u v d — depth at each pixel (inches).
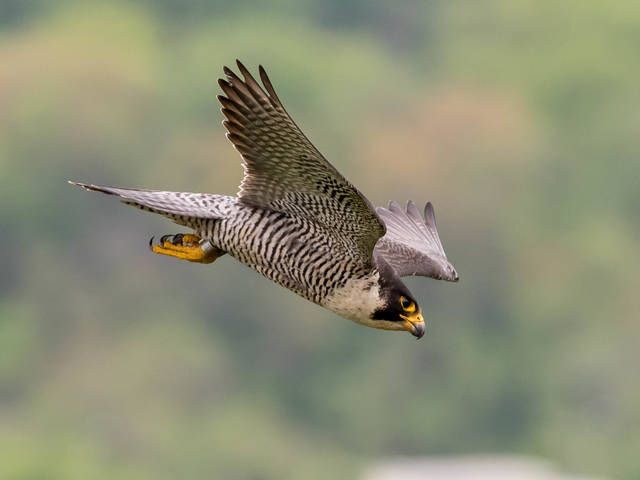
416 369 1509.6
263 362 1491.1
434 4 2306.8
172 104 1802.4
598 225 1815.9
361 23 2244.1
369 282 342.0
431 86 2063.2
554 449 1466.5
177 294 1547.7
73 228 1642.5
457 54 2181.3
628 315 1667.1
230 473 1322.6
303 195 326.0
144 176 1704.0
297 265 336.5
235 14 2140.7
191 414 1424.7
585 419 1505.9
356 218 325.1
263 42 1916.8
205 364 1480.1
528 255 1676.9
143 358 1485.0
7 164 1643.7
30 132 1675.7
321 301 344.5
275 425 1441.9
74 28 1971.0
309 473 1362.0
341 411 1464.1
